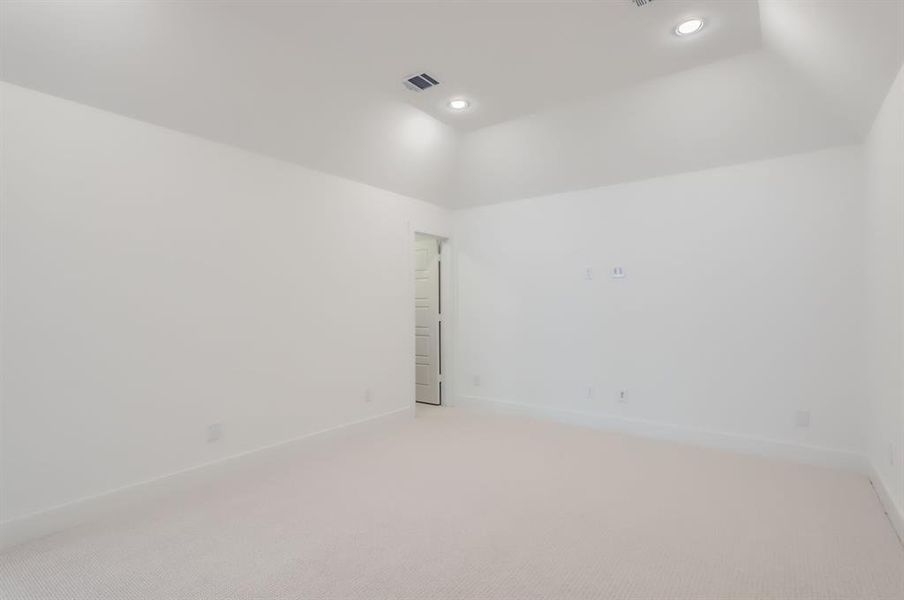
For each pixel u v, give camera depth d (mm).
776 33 2562
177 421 2912
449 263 5395
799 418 3461
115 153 2648
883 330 2684
